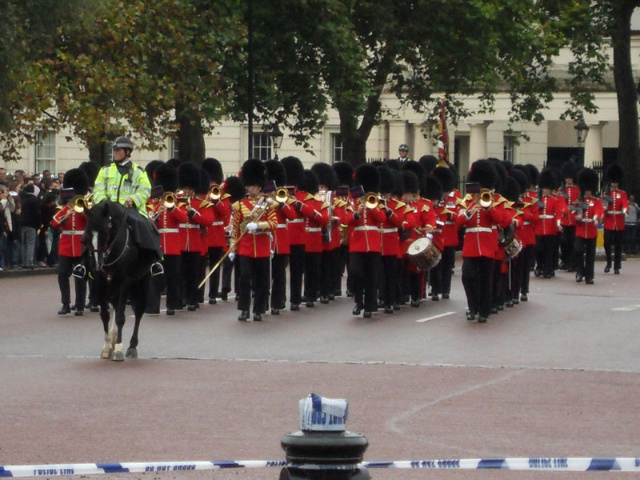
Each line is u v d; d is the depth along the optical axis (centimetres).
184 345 3272
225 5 6812
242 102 7069
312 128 7512
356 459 1175
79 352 3133
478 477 1941
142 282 3059
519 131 9556
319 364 2980
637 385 2755
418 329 3647
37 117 6231
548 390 2673
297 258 4144
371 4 7475
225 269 4400
